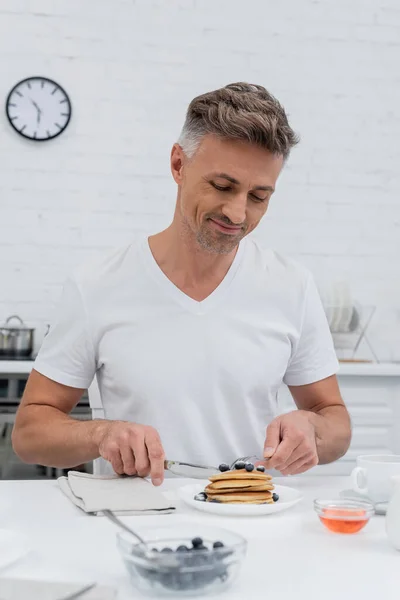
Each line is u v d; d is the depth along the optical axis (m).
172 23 3.68
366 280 3.82
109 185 3.62
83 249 3.61
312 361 1.78
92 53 3.62
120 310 1.66
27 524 1.08
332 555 0.95
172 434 1.62
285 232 3.77
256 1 3.75
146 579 0.78
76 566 0.88
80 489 1.25
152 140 3.65
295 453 1.36
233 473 1.23
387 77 3.84
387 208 3.84
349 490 1.29
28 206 3.57
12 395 3.00
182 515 1.15
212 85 3.71
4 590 0.75
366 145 3.83
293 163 3.78
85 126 3.61
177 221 1.65
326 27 3.80
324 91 3.80
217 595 0.79
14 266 3.56
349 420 1.71
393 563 0.92
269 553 0.96
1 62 3.56
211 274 1.67
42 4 3.59
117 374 1.64
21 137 3.57
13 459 2.93
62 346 1.67
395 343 3.83
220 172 1.44
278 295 1.72
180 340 1.65
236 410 1.66
